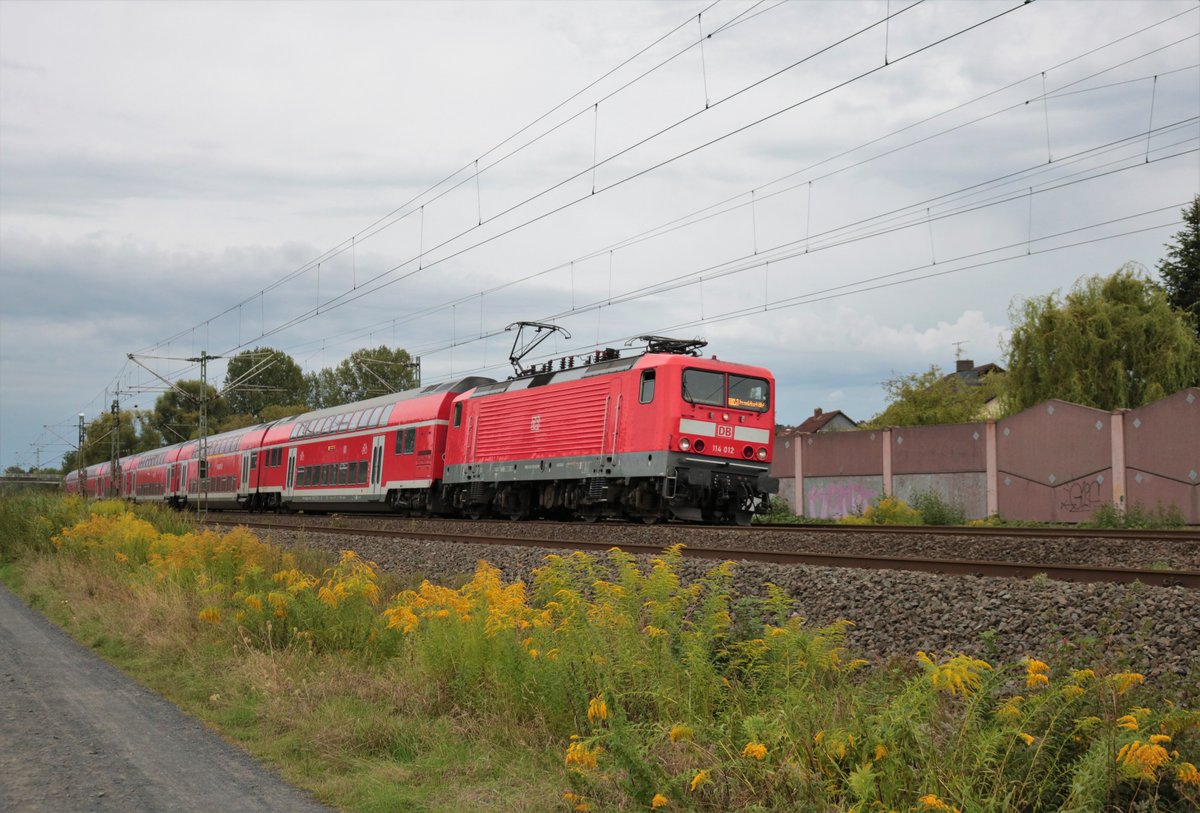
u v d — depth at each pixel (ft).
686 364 74.84
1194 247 162.40
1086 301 139.44
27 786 21.30
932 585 34.47
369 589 35.53
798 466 130.11
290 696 28.48
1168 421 92.43
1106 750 15.85
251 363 335.26
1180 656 25.64
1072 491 100.42
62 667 35.17
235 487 156.04
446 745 24.08
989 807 15.81
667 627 25.46
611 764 20.11
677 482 73.97
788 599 26.43
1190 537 53.21
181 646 36.22
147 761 23.36
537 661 25.64
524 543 62.13
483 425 96.43
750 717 19.06
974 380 239.91
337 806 20.34
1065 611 29.48
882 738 17.49
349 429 122.72
